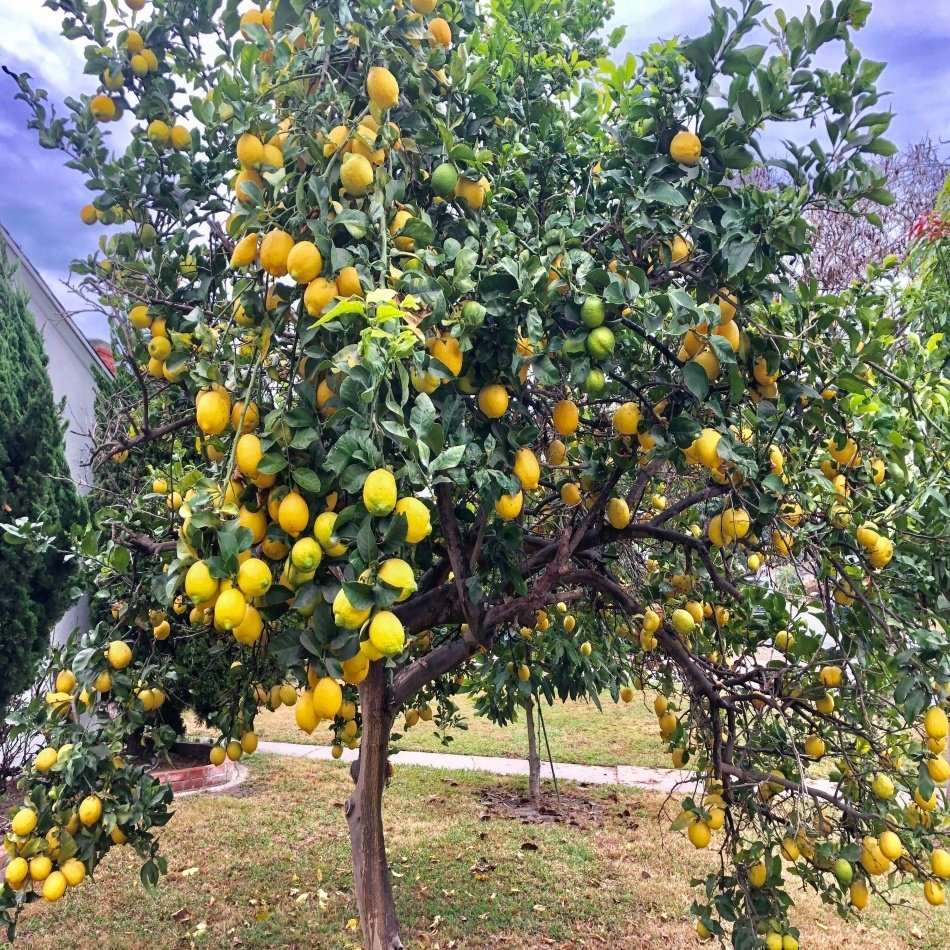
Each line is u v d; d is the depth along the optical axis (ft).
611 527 10.53
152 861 9.87
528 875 18.12
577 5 13.09
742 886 8.90
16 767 20.52
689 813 9.45
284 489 6.09
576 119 11.29
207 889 17.29
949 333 11.78
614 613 13.76
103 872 18.29
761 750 10.44
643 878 18.01
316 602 5.75
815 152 7.32
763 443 7.89
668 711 11.98
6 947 14.65
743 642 12.30
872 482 8.83
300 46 7.16
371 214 6.26
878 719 11.10
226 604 5.53
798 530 8.21
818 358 7.77
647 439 7.75
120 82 8.70
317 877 17.93
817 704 10.28
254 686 12.22
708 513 12.11
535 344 6.63
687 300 6.11
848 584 8.04
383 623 5.10
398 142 6.84
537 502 12.69
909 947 15.08
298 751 31.17
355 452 5.00
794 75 7.06
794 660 10.35
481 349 6.74
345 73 7.25
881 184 7.45
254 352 7.22
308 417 6.12
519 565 10.49
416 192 7.80
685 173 7.16
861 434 8.18
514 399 7.39
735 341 7.42
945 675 7.07
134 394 17.51
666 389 7.70
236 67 8.52
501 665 14.38
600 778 26.63
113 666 10.08
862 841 8.71
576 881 17.78
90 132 8.96
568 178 10.43
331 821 21.97
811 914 16.61
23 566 19.19
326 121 6.96
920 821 8.94
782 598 10.83
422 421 5.14
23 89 8.69
